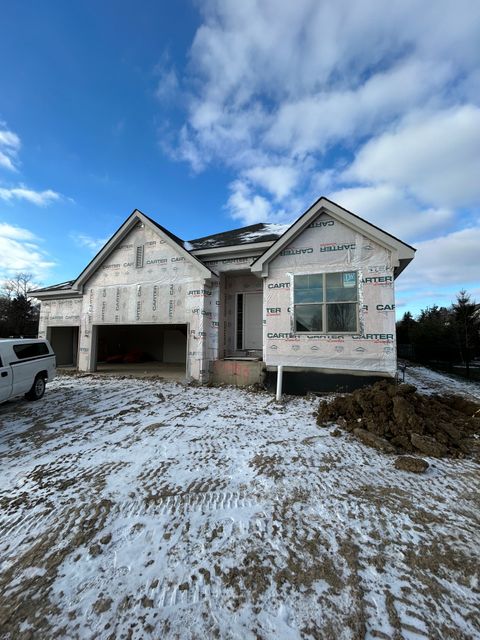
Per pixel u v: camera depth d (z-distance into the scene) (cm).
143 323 1147
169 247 1120
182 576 222
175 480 363
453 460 408
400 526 271
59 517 296
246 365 998
